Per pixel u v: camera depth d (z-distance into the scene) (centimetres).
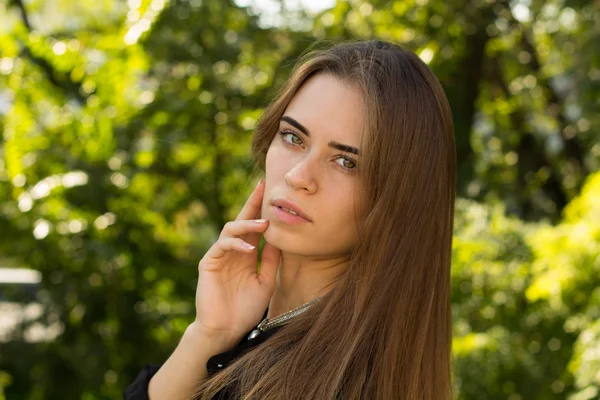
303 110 208
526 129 1207
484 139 1228
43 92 727
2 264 718
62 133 705
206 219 853
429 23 942
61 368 735
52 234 675
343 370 200
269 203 213
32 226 677
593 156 1103
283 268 227
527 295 600
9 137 692
